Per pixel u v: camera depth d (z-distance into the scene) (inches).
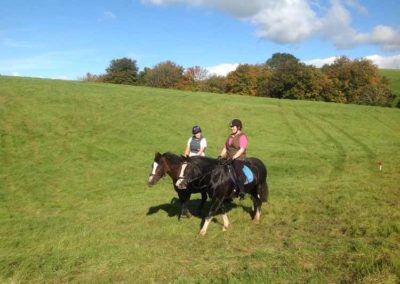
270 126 1481.3
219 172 374.9
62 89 1592.0
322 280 255.4
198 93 1994.3
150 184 387.2
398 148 1226.0
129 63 4003.4
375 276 249.8
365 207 481.1
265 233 381.4
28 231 442.6
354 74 3230.8
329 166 920.9
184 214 440.5
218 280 265.3
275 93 3275.1
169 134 1238.3
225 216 403.9
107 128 1206.3
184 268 297.3
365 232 365.1
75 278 289.9
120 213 510.0
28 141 994.7
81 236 394.0
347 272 266.8
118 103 1519.4
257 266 290.2
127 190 683.4
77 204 608.1
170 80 3850.9
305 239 353.7
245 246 343.3
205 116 1515.7
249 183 400.5
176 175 395.9
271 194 597.3
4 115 1154.7
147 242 365.1
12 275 301.4
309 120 1626.5
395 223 377.4
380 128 1596.9
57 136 1067.3
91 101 1481.3
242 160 398.3
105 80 3991.1
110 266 308.3
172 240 368.5
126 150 1027.3
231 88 3432.6
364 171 843.4
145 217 471.2
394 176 764.6
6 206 595.2
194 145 450.3
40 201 627.8
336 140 1343.5
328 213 457.4
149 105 1560.0
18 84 1557.6
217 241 359.6
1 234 434.0
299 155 1067.3
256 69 3609.7
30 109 1258.6
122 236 388.8
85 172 818.2
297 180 745.0
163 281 276.2
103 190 686.5
